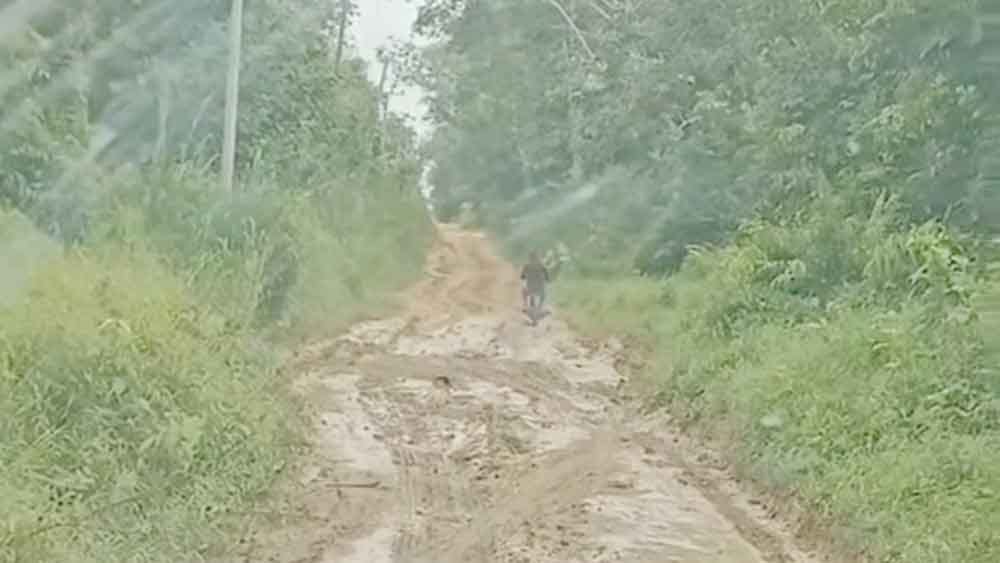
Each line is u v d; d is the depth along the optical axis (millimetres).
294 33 36375
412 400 19172
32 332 12164
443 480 13891
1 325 12125
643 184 42500
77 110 26188
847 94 25062
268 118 35219
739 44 35156
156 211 22844
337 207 41062
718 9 37562
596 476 14359
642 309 30156
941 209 20219
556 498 13203
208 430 12516
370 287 36344
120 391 11859
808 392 15352
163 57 30297
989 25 19328
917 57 20688
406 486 13531
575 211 48625
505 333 29609
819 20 25109
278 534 11359
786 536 12039
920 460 12055
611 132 42719
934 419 13156
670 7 39125
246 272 21828
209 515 11078
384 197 52125
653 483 14094
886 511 11336
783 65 26547
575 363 24469
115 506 10258
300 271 26312
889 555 10672
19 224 19031
